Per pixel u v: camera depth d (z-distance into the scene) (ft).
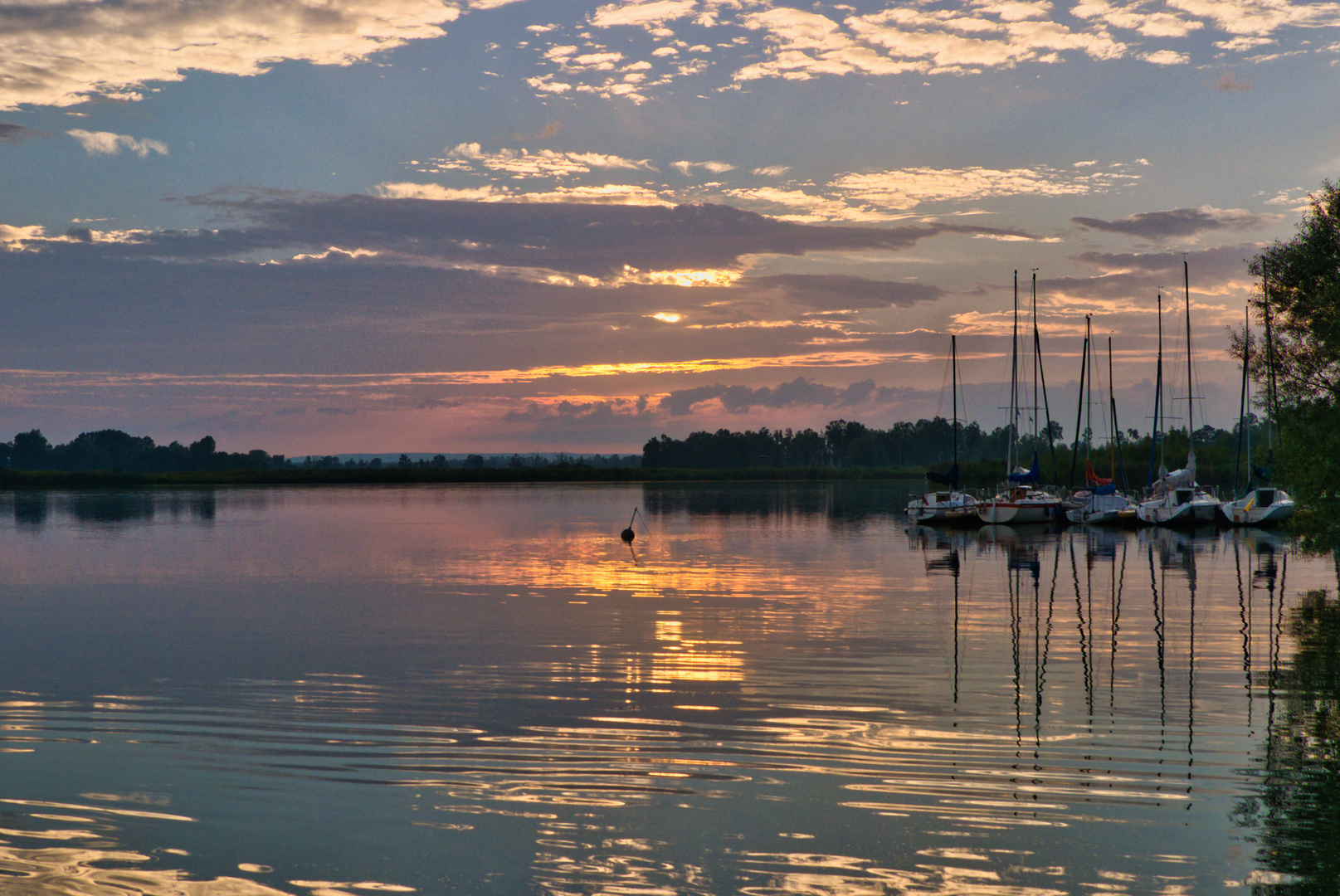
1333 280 105.60
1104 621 82.89
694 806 39.50
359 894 32.68
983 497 223.71
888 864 34.37
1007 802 39.75
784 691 58.03
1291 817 38.04
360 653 70.44
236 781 42.86
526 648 72.02
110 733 50.16
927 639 74.90
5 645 74.13
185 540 177.58
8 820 38.70
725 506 310.65
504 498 382.83
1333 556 128.36
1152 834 36.58
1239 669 63.52
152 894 32.73
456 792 41.24
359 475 565.53
